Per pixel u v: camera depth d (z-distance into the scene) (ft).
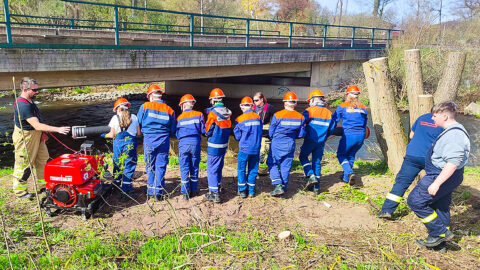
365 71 21.94
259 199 18.92
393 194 15.92
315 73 80.69
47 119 58.90
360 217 16.96
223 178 22.49
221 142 17.71
